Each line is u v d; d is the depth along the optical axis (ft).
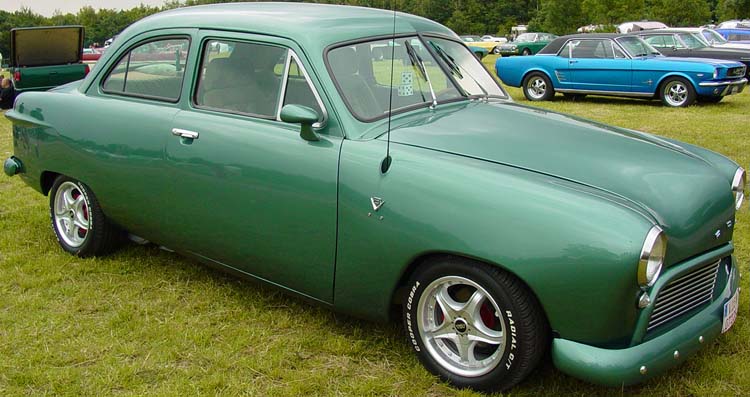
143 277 14.03
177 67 12.74
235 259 12.14
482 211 9.04
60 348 11.16
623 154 10.44
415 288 10.06
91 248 14.78
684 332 9.29
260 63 11.67
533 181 9.15
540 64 46.42
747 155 25.44
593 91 44.93
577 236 8.48
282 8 12.92
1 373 10.41
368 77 11.40
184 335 11.53
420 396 9.93
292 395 9.87
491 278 9.12
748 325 11.83
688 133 30.76
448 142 10.34
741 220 17.33
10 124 32.91
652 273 8.46
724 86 41.14
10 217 17.80
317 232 10.66
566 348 8.82
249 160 11.27
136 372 10.46
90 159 13.74
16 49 36.29
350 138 10.46
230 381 10.18
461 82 12.91
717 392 9.89
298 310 12.49
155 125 12.64
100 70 14.11
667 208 9.27
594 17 163.84
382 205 9.85
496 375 9.52
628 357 8.66
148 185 12.86
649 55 44.16
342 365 10.73
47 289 13.43
